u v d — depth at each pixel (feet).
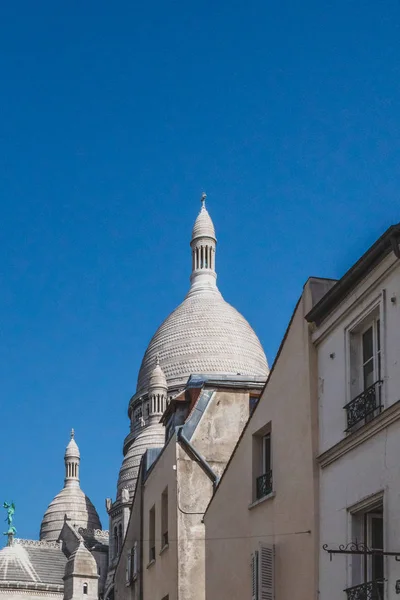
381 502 66.44
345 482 70.38
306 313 79.25
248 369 590.96
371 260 68.64
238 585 89.30
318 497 74.33
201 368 584.40
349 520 69.41
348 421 70.85
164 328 613.11
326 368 75.82
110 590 490.90
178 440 112.27
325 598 71.77
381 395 67.26
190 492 110.01
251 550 86.84
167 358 594.65
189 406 123.54
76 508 585.63
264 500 84.84
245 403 115.65
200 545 108.17
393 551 62.95
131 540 138.00
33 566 426.92
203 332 598.34
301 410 78.54
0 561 422.41
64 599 367.86
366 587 65.82
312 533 74.08
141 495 131.44
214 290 634.43
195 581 106.83
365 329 72.28
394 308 66.33
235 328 604.49
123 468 544.21
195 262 646.74
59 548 456.04
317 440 75.77
